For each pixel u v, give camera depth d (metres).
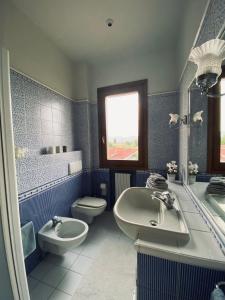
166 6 1.55
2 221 0.73
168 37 2.00
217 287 0.58
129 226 0.86
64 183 2.11
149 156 2.39
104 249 1.81
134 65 2.39
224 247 0.70
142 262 0.76
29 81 1.65
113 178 2.66
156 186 1.56
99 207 2.13
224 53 0.78
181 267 0.70
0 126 0.70
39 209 1.66
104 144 2.65
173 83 2.21
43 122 1.84
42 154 1.82
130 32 1.90
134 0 1.48
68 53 2.27
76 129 2.60
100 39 2.01
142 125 2.42
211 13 0.93
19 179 1.43
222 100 0.95
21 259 0.79
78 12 1.59
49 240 1.54
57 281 1.42
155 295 0.75
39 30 1.80
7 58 0.72
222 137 0.97
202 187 1.22
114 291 1.32
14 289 0.77
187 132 1.58
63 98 2.25
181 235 0.78
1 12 1.36
